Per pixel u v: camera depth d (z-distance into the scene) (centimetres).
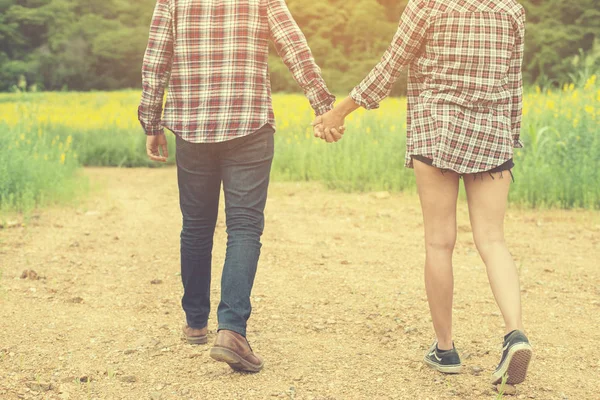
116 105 2539
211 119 284
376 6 6391
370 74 286
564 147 833
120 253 557
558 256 539
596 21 3822
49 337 343
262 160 288
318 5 6284
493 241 275
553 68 3722
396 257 538
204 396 266
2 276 465
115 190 1052
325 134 296
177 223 716
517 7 272
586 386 277
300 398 263
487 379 282
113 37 6184
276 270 494
